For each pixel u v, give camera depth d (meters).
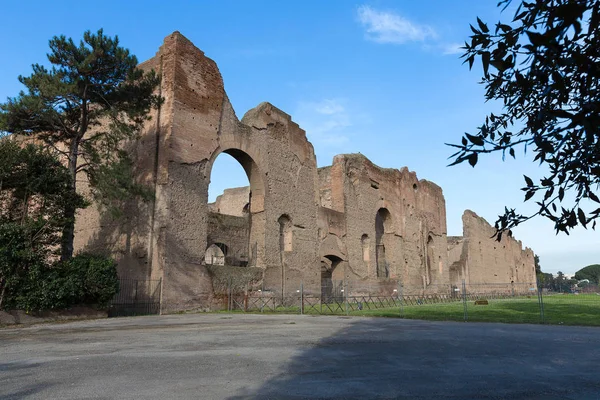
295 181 31.27
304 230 31.19
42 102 18.52
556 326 15.66
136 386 6.40
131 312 21.19
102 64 19.62
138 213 23.05
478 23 2.70
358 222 37.03
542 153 2.71
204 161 24.44
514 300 39.62
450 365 8.25
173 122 22.97
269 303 26.53
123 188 20.34
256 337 11.85
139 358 8.60
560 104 2.85
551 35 2.27
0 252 15.32
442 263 50.56
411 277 43.25
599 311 23.69
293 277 29.33
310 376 7.16
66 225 17.84
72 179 18.92
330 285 33.16
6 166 16.97
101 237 24.56
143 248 22.31
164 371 7.42
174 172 22.64
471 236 57.59
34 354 9.09
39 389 6.22
